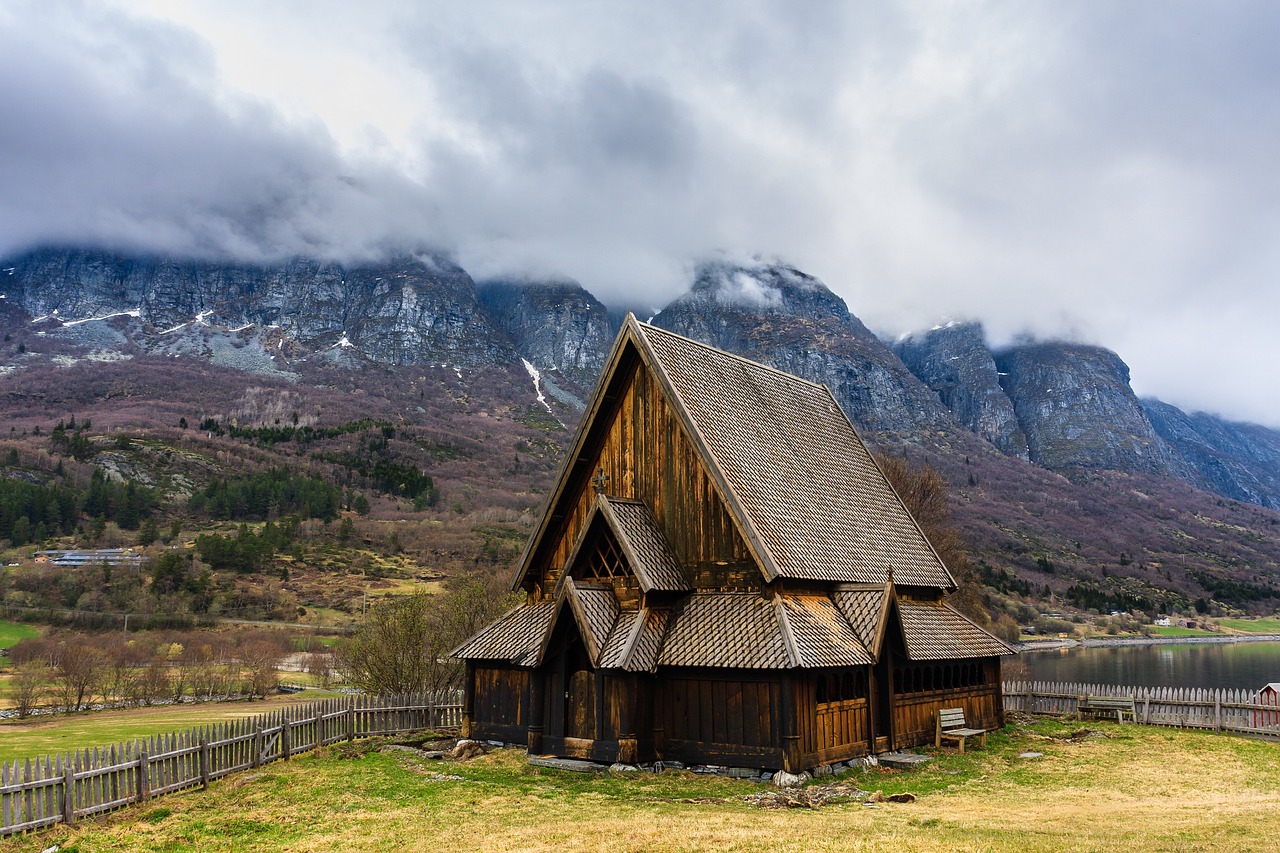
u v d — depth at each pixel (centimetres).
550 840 2356
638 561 3534
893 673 3841
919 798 3019
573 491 4075
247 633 14938
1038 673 12038
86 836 2564
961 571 9956
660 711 3453
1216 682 10600
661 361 3906
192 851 2402
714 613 3509
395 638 6062
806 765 3222
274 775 3375
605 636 3481
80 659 8594
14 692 8138
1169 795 3116
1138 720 5138
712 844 2245
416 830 2542
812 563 3678
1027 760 3819
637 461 3897
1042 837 2312
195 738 3241
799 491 4091
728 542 3606
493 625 4091
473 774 3362
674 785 3145
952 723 4147
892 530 4647
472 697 4016
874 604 3688
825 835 2336
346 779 3266
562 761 3481
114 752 2920
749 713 3281
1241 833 2364
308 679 11106
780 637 3259
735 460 3819
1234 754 4053
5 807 2561
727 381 4325
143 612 16850
